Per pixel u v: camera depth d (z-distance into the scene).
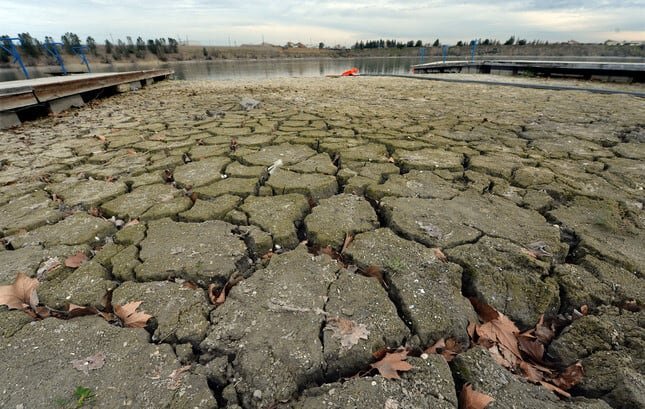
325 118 5.13
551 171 2.97
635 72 10.20
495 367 1.24
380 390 1.13
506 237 1.98
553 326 1.51
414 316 1.44
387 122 4.84
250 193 2.58
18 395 1.09
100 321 1.41
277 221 2.15
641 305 1.51
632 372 1.19
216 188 2.63
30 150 3.67
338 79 12.87
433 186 2.69
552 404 1.12
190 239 1.96
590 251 1.86
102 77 8.12
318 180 2.76
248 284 1.60
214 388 1.19
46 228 2.09
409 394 1.12
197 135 4.16
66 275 1.69
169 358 1.24
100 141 3.99
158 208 2.33
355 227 2.10
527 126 4.61
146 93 9.04
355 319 1.40
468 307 1.53
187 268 1.69
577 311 1.54
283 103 6.69
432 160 3.23
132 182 2.79
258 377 1.17
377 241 1.94
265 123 4.78
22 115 5.70
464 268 1.76
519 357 1.35
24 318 1.42
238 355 1.25
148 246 1.89
